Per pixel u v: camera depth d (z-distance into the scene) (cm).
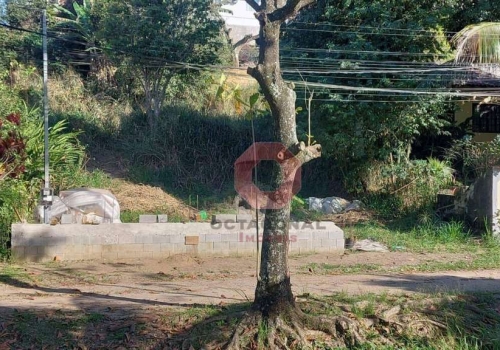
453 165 1808
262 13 722
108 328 757
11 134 1173
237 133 2027
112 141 1986
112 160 1911
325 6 1709
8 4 2245
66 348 719
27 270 1077
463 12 1736
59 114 1961
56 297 893
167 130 1989
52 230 1166
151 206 1634
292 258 1240
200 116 2062
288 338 734
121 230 1199
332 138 1733
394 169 1748
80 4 2536
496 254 1330
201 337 737
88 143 1934
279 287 746
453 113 1881
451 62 1614
